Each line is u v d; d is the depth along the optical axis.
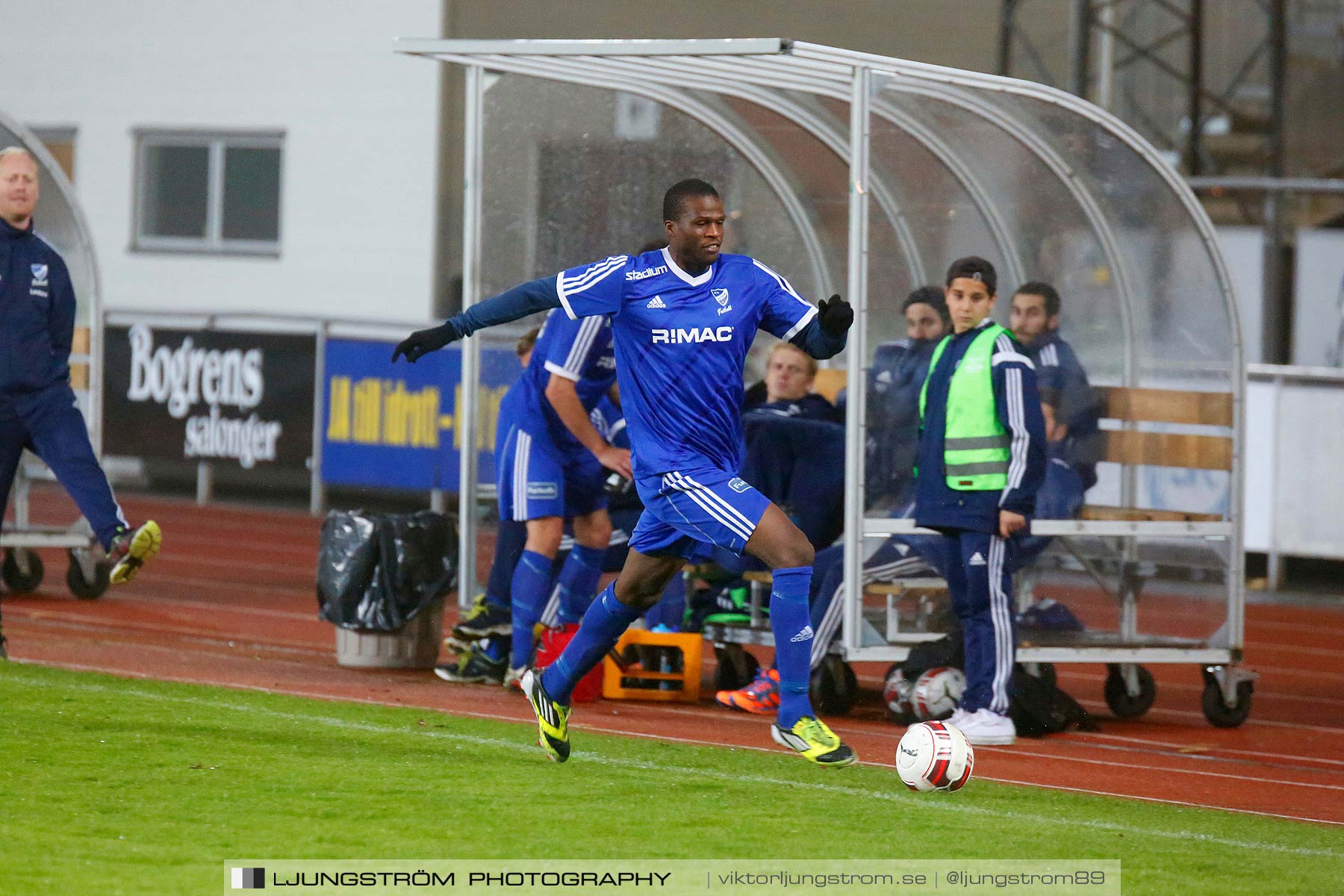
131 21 70.25
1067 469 30.12
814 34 68.19
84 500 27.50
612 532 30.45
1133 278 31.28
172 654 31.72
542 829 18.31
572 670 21.61
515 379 33.19
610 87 32.62
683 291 20.67
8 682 26.61
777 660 21.20
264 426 59.41
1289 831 20.42
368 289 66.94
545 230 32.97
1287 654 39.19
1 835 17.22
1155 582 30.25
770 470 29.78
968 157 31.86
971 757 21.39
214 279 69.38
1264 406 49.56
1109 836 19.36
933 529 26.86
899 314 30.09
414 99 66.19
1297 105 78.38
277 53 68.06
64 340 28.14
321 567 31.50
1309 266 59.16
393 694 28.23
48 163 37.91
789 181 35.09
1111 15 72.56
